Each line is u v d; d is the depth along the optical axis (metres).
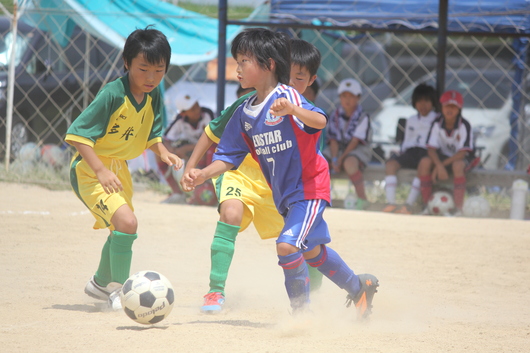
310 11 31.83
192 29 33.91
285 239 9.73
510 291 13.95
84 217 21.69
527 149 35.06
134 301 9.51
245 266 15.84
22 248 16.50
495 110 37.97
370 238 19.72
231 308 11.59
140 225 20.62
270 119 10.05
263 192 12.14
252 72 10.05
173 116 34.38
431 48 40.66
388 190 27.36
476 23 33.12
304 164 10.09
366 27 31.94
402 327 10.23
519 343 9.23
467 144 26.61
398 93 39.22
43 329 9.48
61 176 30.42
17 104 33.06
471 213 26.25
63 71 34.03
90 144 10.74
